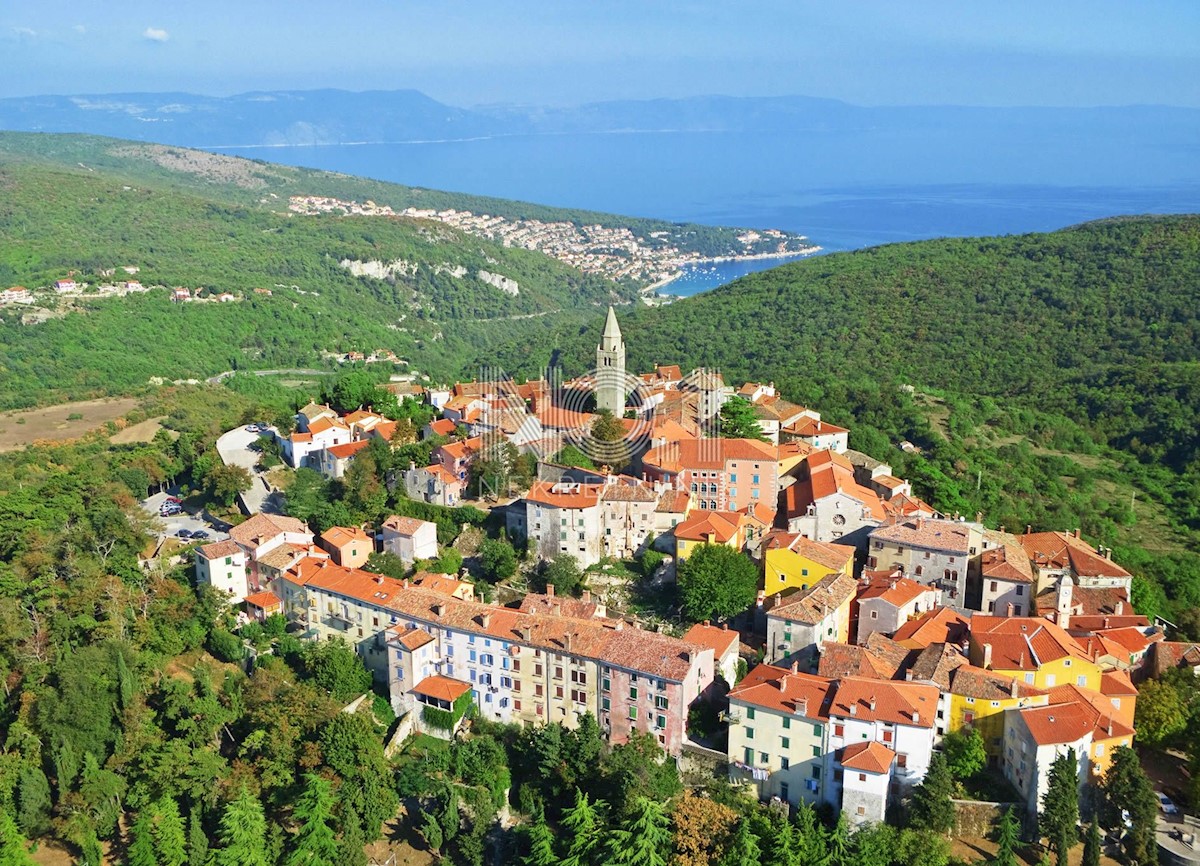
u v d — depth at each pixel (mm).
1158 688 139625
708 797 131625
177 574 183500
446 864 129625
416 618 157000
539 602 159500
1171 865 121812
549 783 137125
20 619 165250
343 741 138250
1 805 140250
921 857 118312
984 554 171250
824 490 184750
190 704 150500
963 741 131375
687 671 137250
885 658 143875
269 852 130125
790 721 130750
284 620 174750
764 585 167625
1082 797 127188
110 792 140750
